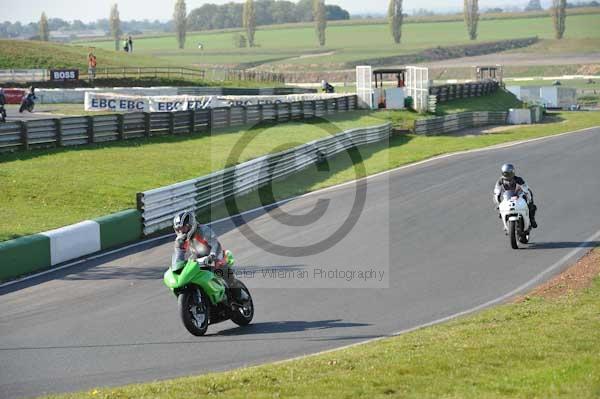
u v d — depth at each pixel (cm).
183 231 2806
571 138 10838
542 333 2573
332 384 2022
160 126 9019
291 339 2783
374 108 13825
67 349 2688
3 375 2408
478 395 1875
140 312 3195
